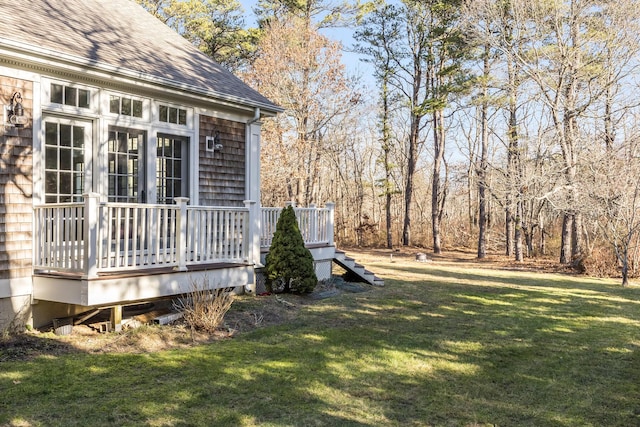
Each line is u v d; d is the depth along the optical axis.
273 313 8.61
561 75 19.08
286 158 23.94
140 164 8.48
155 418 4.32
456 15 24.92
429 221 37.12
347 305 9.77
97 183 7.73
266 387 5.17
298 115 24.25
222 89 9.53
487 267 20.03
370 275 12.90
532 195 19.17
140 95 8.36
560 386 5.61
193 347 6.52
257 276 10.19
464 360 6.46
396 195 38.16
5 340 6.29
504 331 8.13
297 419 4.43
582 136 18.78
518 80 21.69
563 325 8.77
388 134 30.56
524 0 19.69
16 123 6.58
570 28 19.11
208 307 7.25
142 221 6.73
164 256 7.05
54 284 6.57
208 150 9.59
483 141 23.89
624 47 18.22
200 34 28.05
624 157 16.06
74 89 7.39
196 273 7.45
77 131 7.55
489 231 31.14
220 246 7.91
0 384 4.97
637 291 13.34
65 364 5.62
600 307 10.66
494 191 20.52
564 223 20.42
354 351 6.59
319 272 12.02
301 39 24.42
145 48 9.52
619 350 7.16
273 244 10.09
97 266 6.33
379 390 5.27
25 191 6.77
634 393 5.43
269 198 25.98
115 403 4.61
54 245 6.64
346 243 32.91
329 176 37.91
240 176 10.34
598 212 16.17
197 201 9.41
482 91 23.42
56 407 4.48
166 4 28.20
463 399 5.12
